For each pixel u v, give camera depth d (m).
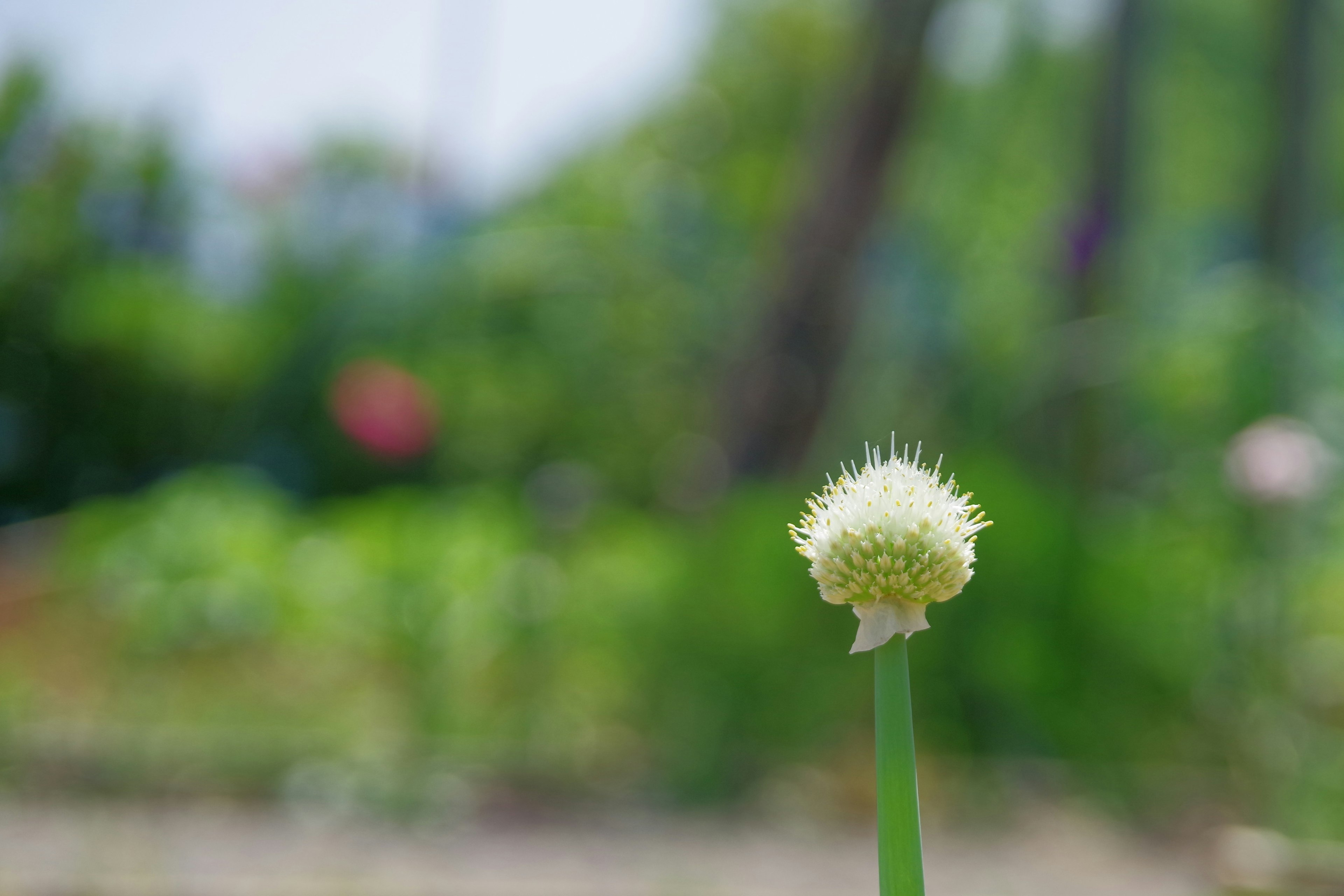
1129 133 7.69
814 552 1.02
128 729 5.22
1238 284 6.81
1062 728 5.40
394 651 5.85
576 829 4.32
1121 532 5.96
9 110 9.72
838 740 5.38
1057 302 7.67
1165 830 4.66
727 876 3.66
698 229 13.08
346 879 3.36
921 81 7.14
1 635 6.14
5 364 9.48
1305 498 5.66
